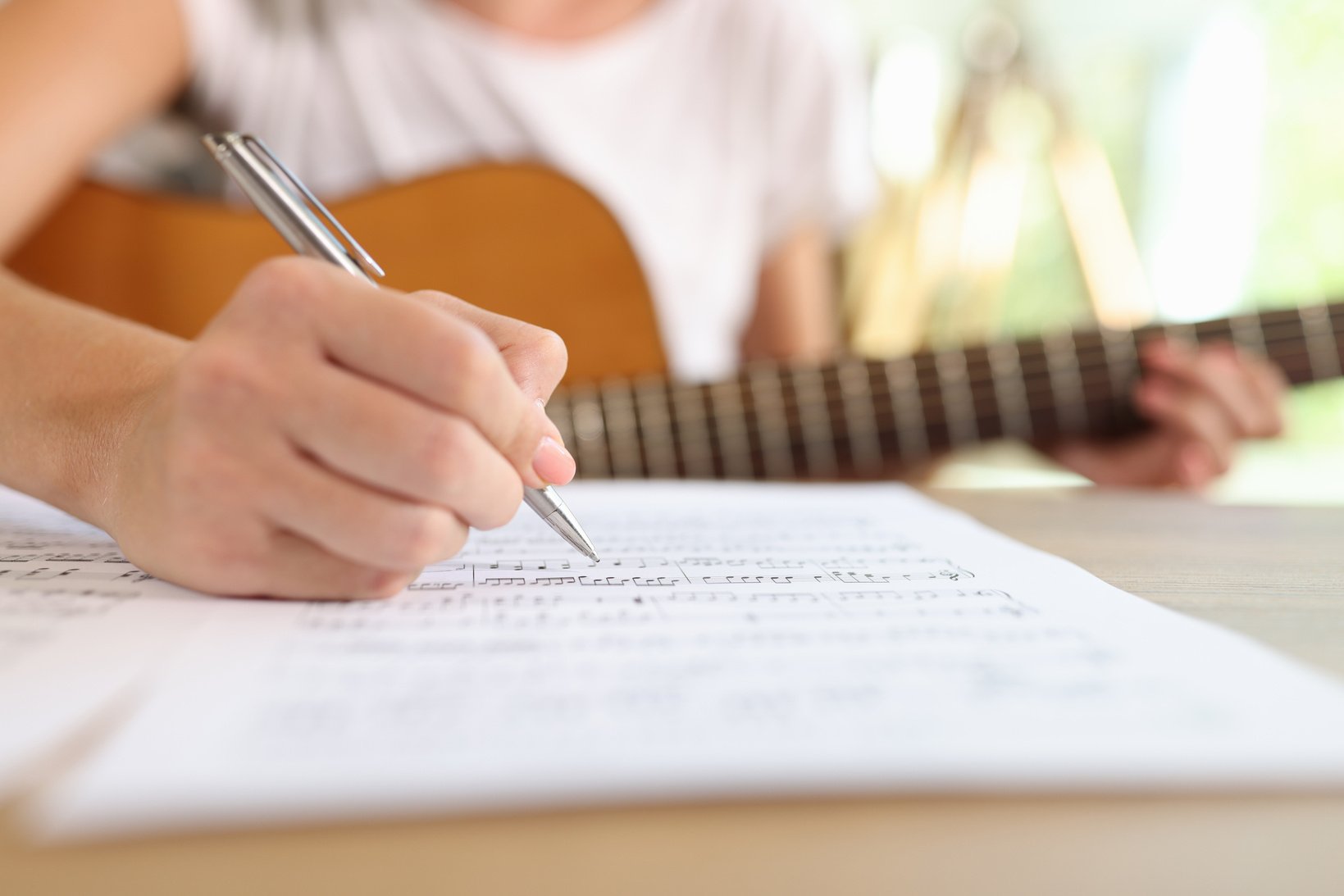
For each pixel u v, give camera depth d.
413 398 0.29
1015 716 0.22
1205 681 0.24
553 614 0.30
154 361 0.36
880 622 0.29
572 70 1.08
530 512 0.49
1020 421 0.86
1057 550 0.43
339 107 1.01
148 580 0.33
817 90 1.21
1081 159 1.90
